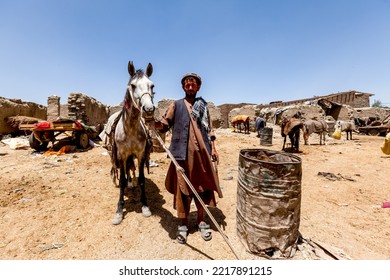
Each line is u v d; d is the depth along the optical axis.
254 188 2.38
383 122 18.30
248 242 2.49
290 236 2.36
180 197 2.65
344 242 2.68
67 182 4.75
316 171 6.01
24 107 12.53
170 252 2.49
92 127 9.33
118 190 4.37
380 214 3.41
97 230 2.92
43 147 8.11
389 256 2.41
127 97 2.88
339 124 14.26
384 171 5.96
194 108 2.62
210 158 2.66
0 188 4.32
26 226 2.99
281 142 12.25
